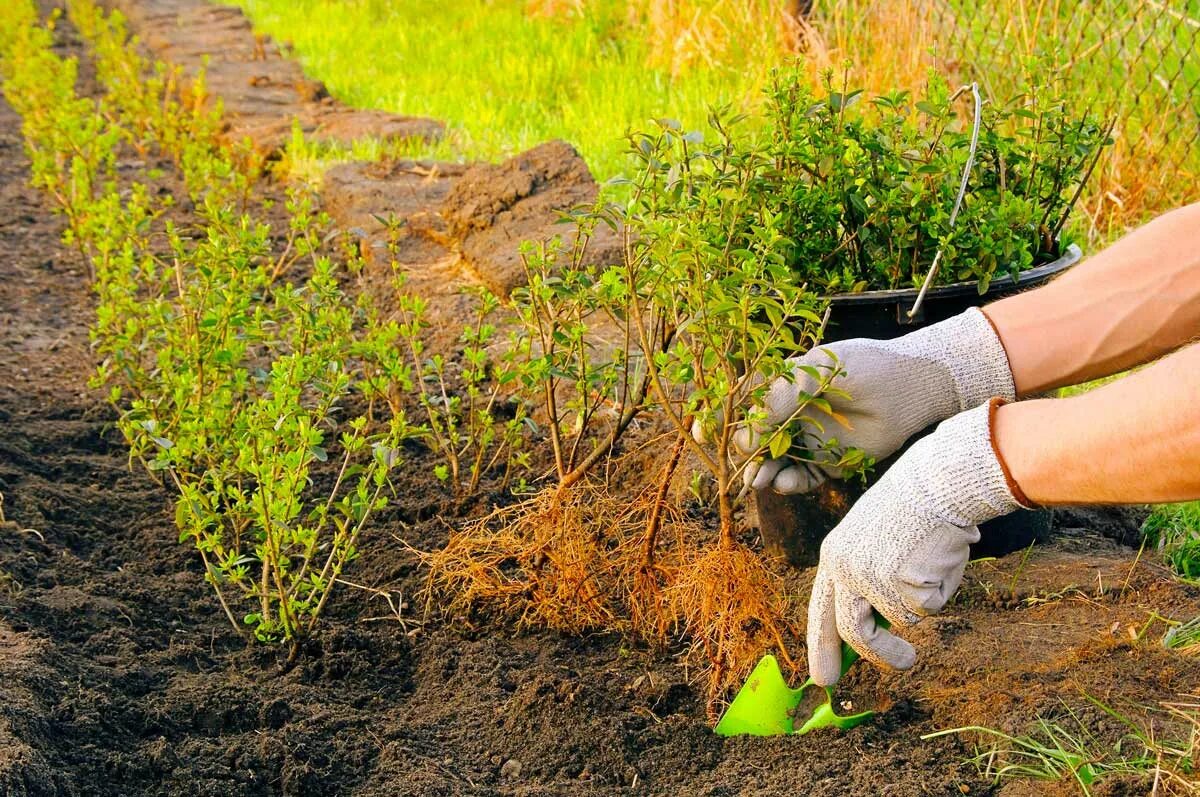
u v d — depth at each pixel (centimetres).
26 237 640
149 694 250
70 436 390
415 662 272
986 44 559
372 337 349
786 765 228
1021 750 221
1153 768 209
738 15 736
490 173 530
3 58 1102
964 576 284
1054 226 310
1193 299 221
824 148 279
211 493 292
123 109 935
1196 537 295
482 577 284
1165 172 491
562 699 248
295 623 271
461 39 998
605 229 475
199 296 359
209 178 614
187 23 1273
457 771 232
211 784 221
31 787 204
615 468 345
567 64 826
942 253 262
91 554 318
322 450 263
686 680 259
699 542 301
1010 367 230
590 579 279
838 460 248
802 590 282
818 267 275
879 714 238
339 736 238
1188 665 238
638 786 228
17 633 261
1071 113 362
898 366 234
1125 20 535
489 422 337
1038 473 179
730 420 239
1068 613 266
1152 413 164
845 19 629
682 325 244
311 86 845
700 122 631
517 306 295
